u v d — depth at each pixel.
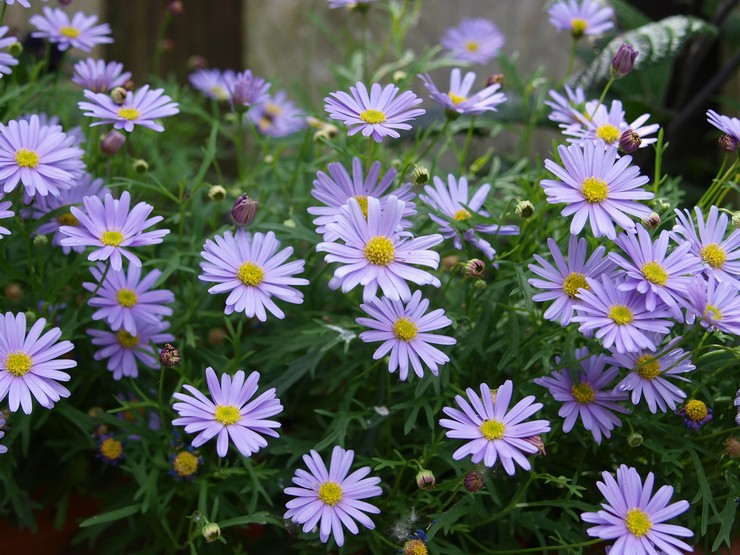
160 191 0.37
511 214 0.38
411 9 0.60
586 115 0.38
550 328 0.36
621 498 0.30
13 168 0.33
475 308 0.37
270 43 0.61
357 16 0.61
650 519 0.30
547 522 0.35
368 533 0.35
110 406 0.39
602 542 0.35
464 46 0.52
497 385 0.37
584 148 0.33
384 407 0.35
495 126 0.48
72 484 0.39
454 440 0.35
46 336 0.32
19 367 0.31
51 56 0.48
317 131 0.43
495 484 0.36
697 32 0.49
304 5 0.61
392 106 0.34
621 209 0.32
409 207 0.34
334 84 0.59
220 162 0.58
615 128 0.36
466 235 0.35
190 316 0.38
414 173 0.35
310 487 0.31
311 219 0.41
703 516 0.33
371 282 0.31
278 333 0.39
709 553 0.36
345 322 0.37
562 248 0.38
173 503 0.37
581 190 0.32
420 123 0.50
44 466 0.40
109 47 0.58
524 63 0.62
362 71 0.50
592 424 0.33
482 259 0.37
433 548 0.34
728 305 0.30
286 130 0.50
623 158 0.33
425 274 0.32
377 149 0.42
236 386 0.32
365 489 0.32
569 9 0.45
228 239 0.33
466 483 0.31
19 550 0.38
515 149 0.60
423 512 0.35
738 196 0.56
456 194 0.37
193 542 0.36
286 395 0.40
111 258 0.32
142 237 0.32
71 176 0.34
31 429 0.38
